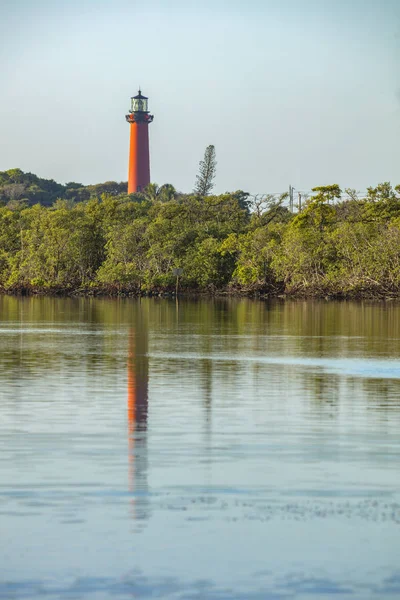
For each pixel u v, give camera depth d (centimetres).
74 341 13088
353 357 10912
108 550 3900
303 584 3597
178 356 11006
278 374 9306
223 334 14538
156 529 4144
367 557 3844
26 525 4184
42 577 3653
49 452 5550
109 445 5756
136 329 15662
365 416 6850
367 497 4619
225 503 4519
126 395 7838
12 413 6906
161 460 5356
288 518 4297
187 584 3600
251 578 3647
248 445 5784
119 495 4631
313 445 5794
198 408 7188
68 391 8062
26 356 10931
